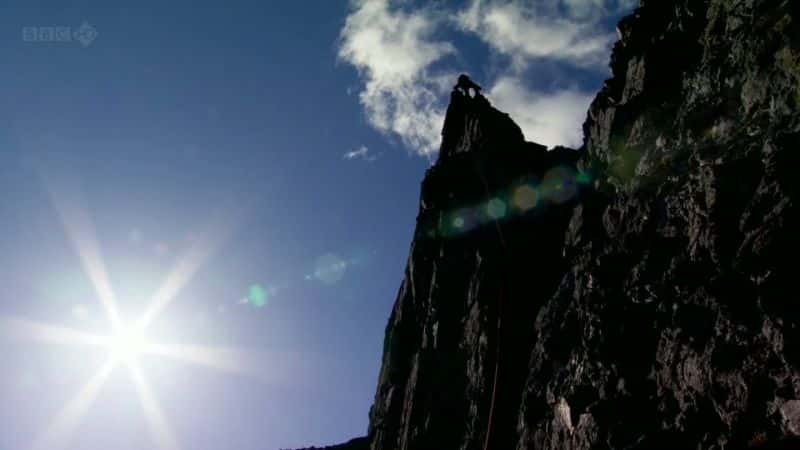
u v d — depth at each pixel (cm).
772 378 1582
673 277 2006
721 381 1684
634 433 1877
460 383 2980
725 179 1919
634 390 1961
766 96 1988
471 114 4159
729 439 1633
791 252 1680
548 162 3525
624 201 2428
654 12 2981
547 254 3059
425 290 3622
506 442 2495
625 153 2572
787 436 1521
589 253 2547
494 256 3181
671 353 1878
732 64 2209
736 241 1838
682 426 1770
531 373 2473
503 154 3725
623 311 2130
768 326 1614
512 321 2833
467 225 3506
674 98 2503
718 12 2442
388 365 3669
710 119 2208
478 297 3086
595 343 2156
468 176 3731
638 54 2809
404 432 3102
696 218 1980
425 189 3909
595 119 2995
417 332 3569
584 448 1972
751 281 1745
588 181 2981
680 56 2628
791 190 1731
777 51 1983
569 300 2522
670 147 2333
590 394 2081
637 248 2261
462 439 2769
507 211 3375
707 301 1841
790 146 1794
